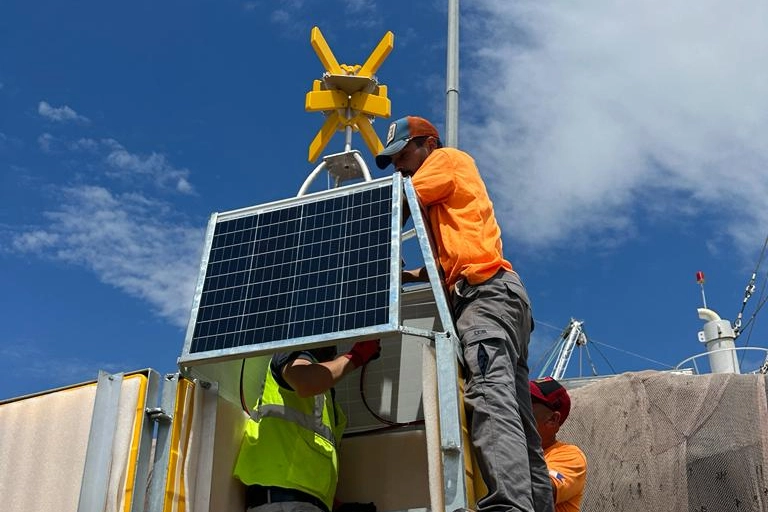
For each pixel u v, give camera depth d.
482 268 4.34
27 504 3.97
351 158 5.24
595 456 7.02
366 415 4.96
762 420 6.44
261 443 4.42
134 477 3.82
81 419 4.09
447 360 3.88
